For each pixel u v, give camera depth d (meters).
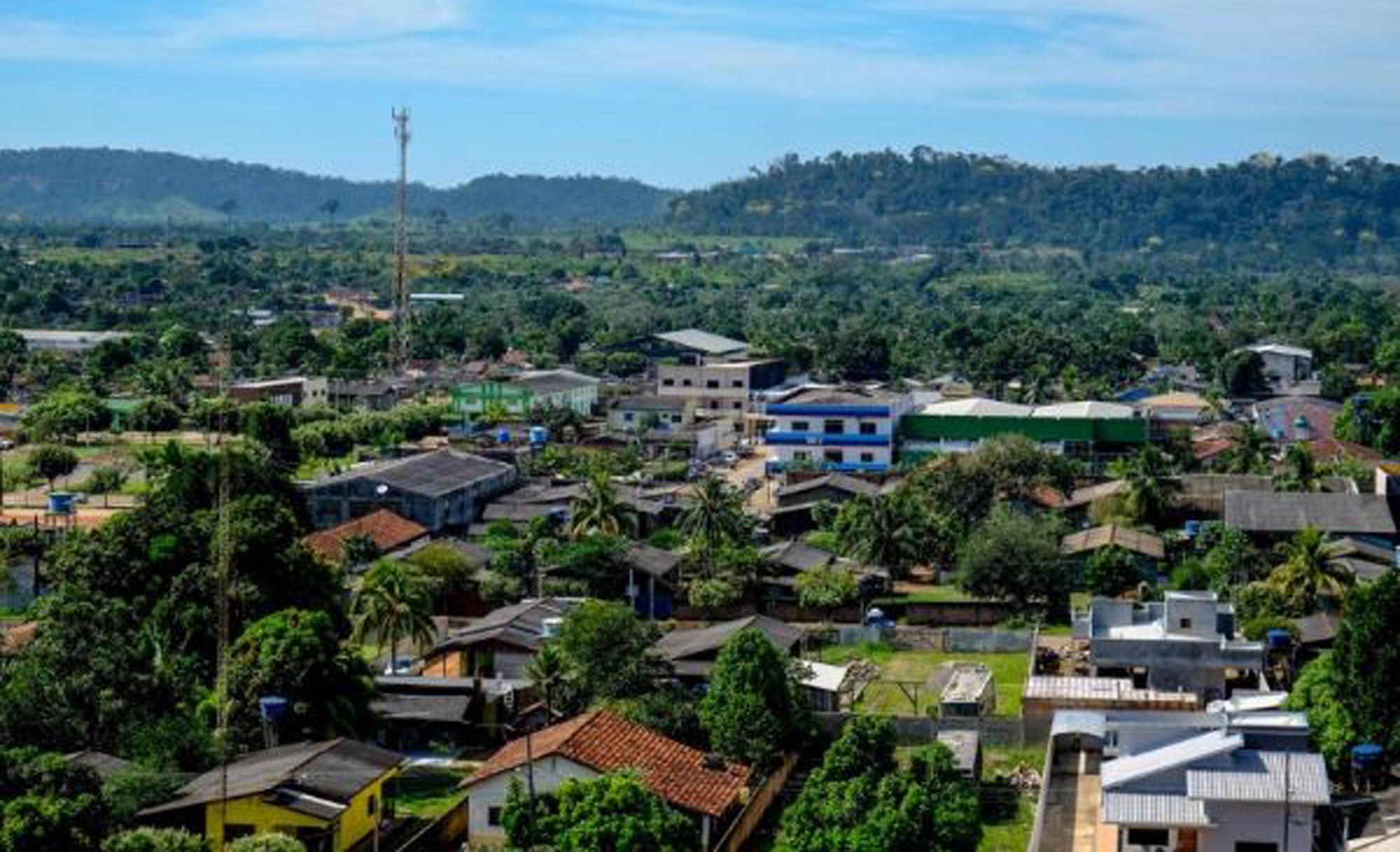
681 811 63.88
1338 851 60.16
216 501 89.88
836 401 162.00
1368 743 67.88
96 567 82.06
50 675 70.88
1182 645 83.19
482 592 105.19
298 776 63.94
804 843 60.03
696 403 199.00
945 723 78.25
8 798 58.72
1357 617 69.81
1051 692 79.31
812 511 132.50
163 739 68.19
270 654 71.44
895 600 109.50
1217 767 62.12
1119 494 128.88
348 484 124.50
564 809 60.97
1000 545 106.75
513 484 139.25
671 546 119.69
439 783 73.44
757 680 73.62
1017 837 66.38
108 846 56.62
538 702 79.75
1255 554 107.69
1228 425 178.25
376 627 85.81
